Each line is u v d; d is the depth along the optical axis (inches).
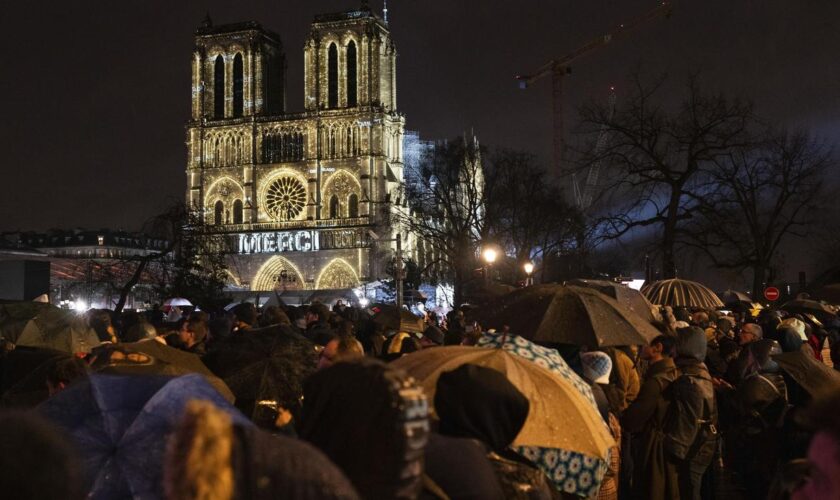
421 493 203.6
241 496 147.9
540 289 525.0
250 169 6628.9
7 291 1485.0
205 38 6776.6
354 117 6486.2
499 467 242.1
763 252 2551.7
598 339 486.3
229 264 6560.0
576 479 309.6
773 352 619.2
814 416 199.6
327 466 157.8
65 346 690.8
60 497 122.6
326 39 6589.6
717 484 657.6
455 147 4439.0
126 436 252.1
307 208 6525.6
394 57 6752.0
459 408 243.4
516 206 4210.1
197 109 6747.1
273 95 7140.8
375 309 1656.0
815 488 197.8
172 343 646.5
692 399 508.4
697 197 2372.0
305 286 6451.8
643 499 519.8
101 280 4020.7
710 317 1100.5
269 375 450.9
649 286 1123.3
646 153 2364.7
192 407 149.1
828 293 1101.1
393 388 180.1
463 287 4318.4
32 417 126.9
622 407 578.6
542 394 309.7
